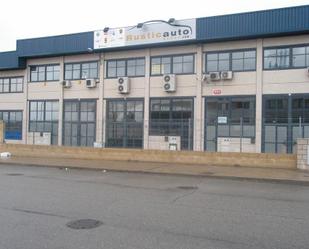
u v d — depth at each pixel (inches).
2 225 305.3
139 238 272.5
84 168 775.1
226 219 334.0
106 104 1225.4
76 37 1237.7
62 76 1306.6
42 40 1300.4
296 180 596.4
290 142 981.8
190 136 1095.6
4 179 606.5
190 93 1101.7
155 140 1140.5
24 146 1034.7
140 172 716.7
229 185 565.6
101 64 1230.9
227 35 1018.7
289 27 952.3
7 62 1385.3
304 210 378.0
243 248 252.7
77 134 1277.1
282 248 253.8
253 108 1026.7
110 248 249.1
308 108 968.3
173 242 263.7
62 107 1305.4
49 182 572.4
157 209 373.7
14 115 1425.9
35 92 1370.6
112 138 1212.5
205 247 253.4
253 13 992.2
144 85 1165.7
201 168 756.6
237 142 1039.0
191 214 353.1
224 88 1060.5
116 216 340.5
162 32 1099.9
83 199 424.5
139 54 1178.6
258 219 335.9
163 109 1138.0
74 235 278.5
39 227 300.0
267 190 519.8
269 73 1011.9
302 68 978.1
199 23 1052.5
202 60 1088.2
